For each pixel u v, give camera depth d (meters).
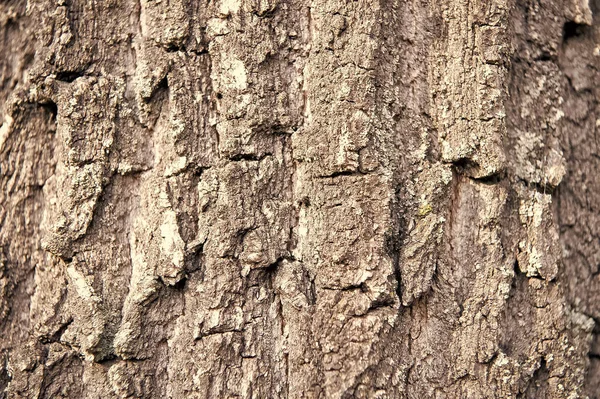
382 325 0.82
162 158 0.84
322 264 0.83
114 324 0.84
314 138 0.83
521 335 0.85
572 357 0.86
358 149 0.82
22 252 0.86
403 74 0.85
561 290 0.86
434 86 0.85
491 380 0.83
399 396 0.82
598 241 0.90
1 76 0.88
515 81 0.87
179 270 0.83
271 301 0.83
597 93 0.91
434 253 0.83
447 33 0.85
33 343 0.84
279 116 0.83
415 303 0.84
